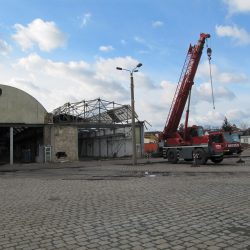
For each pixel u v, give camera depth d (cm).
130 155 5319
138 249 652
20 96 4441
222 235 725
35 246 693
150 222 859
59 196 1349
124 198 1244
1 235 788
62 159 4509
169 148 3728
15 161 5138
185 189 1434
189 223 834
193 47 3731
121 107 5019
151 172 2533
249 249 633
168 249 646
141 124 5256
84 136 6606
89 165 3688
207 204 1069
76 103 4938
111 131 5728
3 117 4350
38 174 2683
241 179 1780
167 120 3850
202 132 3406
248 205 1034
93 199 1246
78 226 844
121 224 848
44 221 912
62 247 679
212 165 3116
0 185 1841
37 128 4844
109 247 671
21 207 1134
